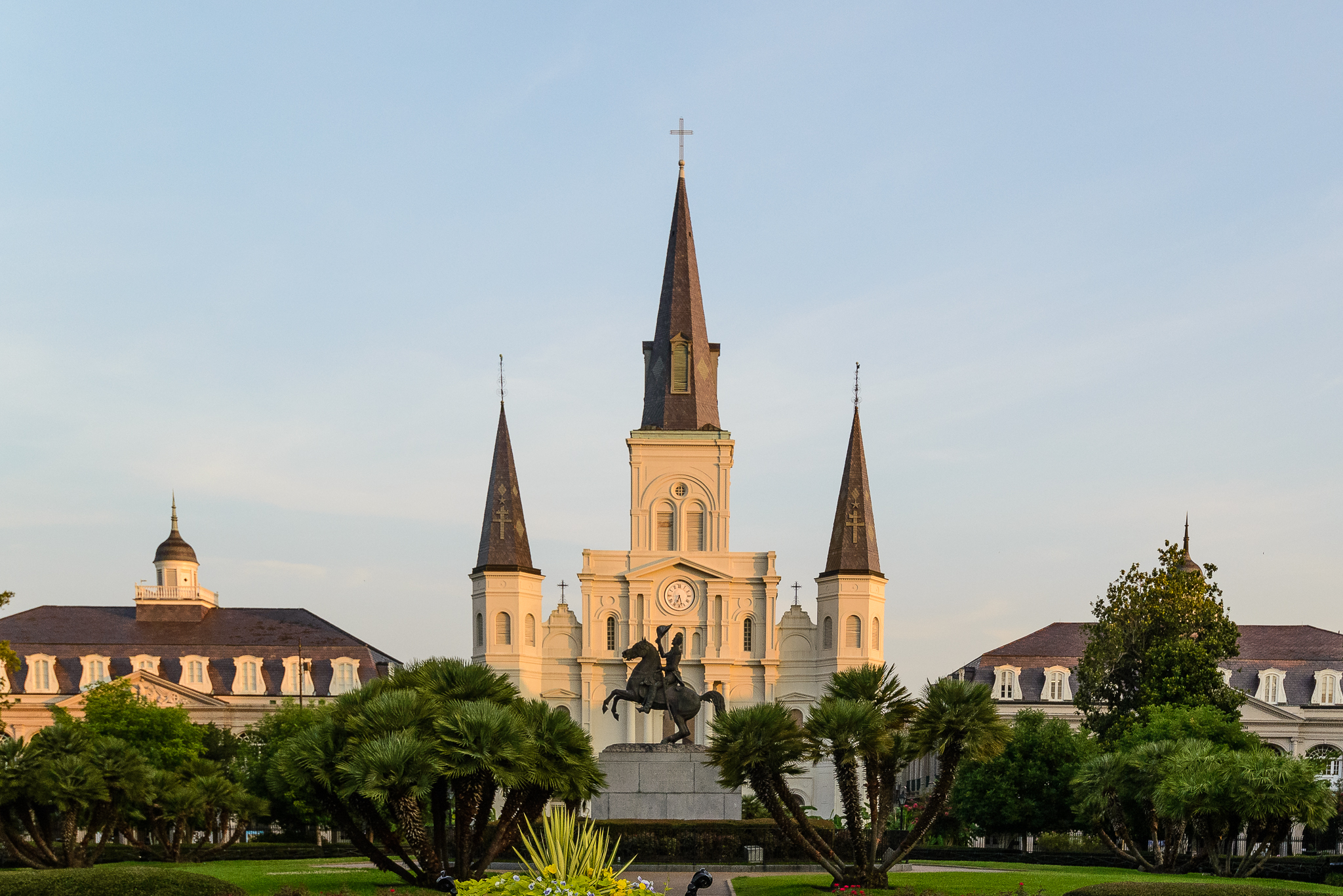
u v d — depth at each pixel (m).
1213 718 61.47
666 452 101.44
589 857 21.81
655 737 97.06
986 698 32.22
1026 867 47.09
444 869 30.77
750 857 39.19
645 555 100.12
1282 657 100.25
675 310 105.25
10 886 28.02
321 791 30.39
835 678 33.78
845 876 32.31
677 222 107.31
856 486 100.00
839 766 32.22
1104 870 44.97
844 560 98.00
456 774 28.36
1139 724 64.31
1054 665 100.94
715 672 97.62
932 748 31.97
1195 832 46.34
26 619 104.81
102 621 105.38
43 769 37.75
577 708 98.56
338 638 103.88
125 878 28.44
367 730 29.44
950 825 70.75
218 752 77.75
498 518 99.44
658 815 42.41
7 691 97.88
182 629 104.44
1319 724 95.56
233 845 54.62
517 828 31.20
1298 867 41.97
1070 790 63.81
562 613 99.94
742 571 99.94
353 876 35.53
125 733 74.50
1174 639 69.44
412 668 33.44
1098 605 73.56
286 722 75.50
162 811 45.62
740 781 32.09
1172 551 73.19
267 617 106.88
